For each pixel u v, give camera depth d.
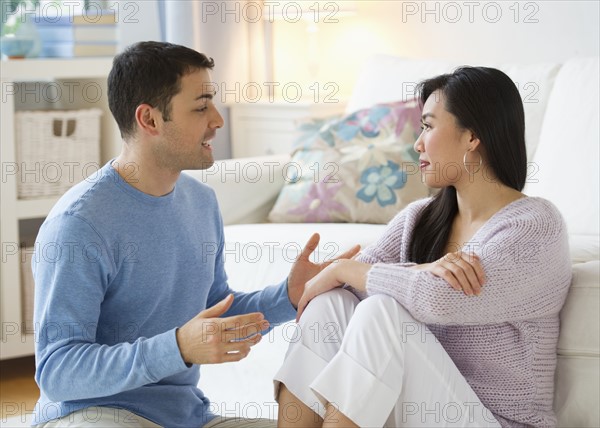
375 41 4.78
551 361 2.18
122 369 1.88
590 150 3.18
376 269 2.12
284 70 5.16
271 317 2.36
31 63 3.84
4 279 3.87
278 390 2.13
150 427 2.07
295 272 2.34
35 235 4.37
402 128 3.70
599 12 3.86
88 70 3.98
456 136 2.21
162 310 2.15
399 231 2.41
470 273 2.03
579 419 2.20
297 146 3.87
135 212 2.06
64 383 1.91
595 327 2.17
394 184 3.58
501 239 2.08
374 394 1.96
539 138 3.47
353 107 4.14
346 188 3.62
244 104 4.78
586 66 3.36
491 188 2.23
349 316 2.18
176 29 4.51
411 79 3.96
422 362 2.02
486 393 2.14
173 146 2.07
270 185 3.84
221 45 4.88
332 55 4.98
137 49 2.08
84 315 1.95
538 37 4.07
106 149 4.24
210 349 1.87
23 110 4.21
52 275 1.96
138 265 2.06
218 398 2.75
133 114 2.06
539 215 2.12
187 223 2.18
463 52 4.37
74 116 4.04
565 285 2.17
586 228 3.10
